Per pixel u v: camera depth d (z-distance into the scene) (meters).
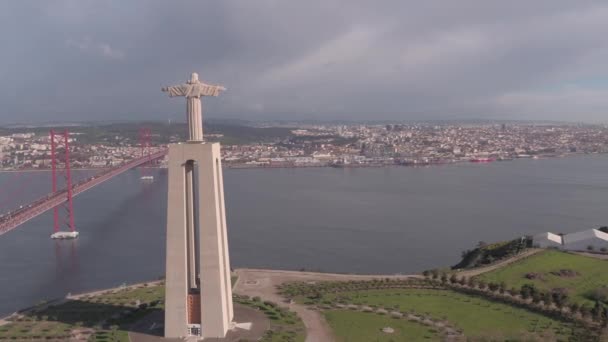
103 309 141.38
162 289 163.88
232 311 129.62
